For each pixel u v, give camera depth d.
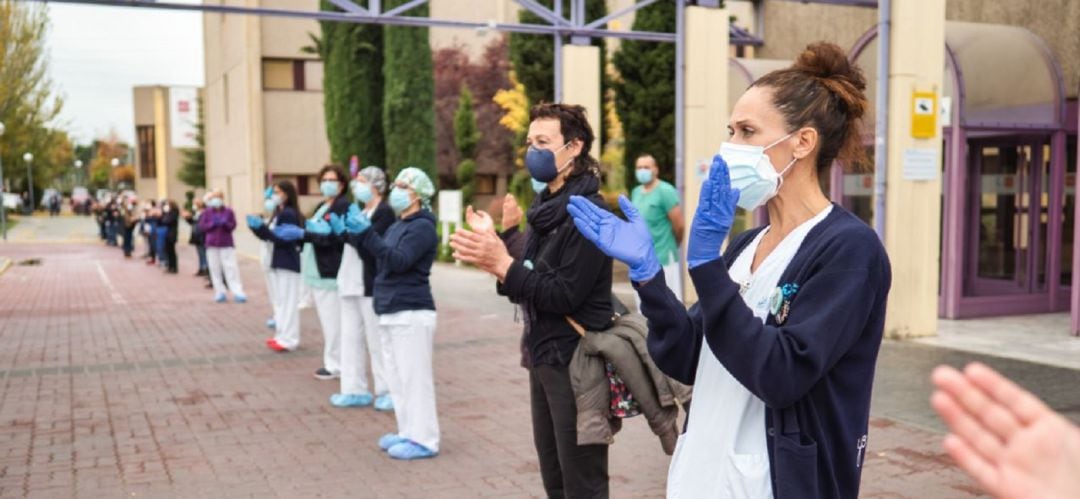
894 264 8.70
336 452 5.61
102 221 37.00
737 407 1.89
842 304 1.73
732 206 1.75
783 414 1.81
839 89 1.89
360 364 6.91
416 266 5.25
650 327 2.03
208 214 14.51
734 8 18.48
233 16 41.91
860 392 1.84
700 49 10.89
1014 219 10.65
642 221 2.02
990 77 10.08
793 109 1.87
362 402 6.92
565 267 3.21
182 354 9.40
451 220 21.00
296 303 9.41
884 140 8.72
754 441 1.88
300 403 7.00
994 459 0.85
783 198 1.93
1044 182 10.68
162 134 68.50
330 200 7.17
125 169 97.12
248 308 13.66
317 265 7.75
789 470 1.79
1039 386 6.61
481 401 6.93
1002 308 10.41
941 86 8.82
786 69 1.97
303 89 40.84
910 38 8.60
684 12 10.91
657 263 2.00
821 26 13.91
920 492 4.52
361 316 6.84
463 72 36.75
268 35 40.06
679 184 11.02
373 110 26.59
